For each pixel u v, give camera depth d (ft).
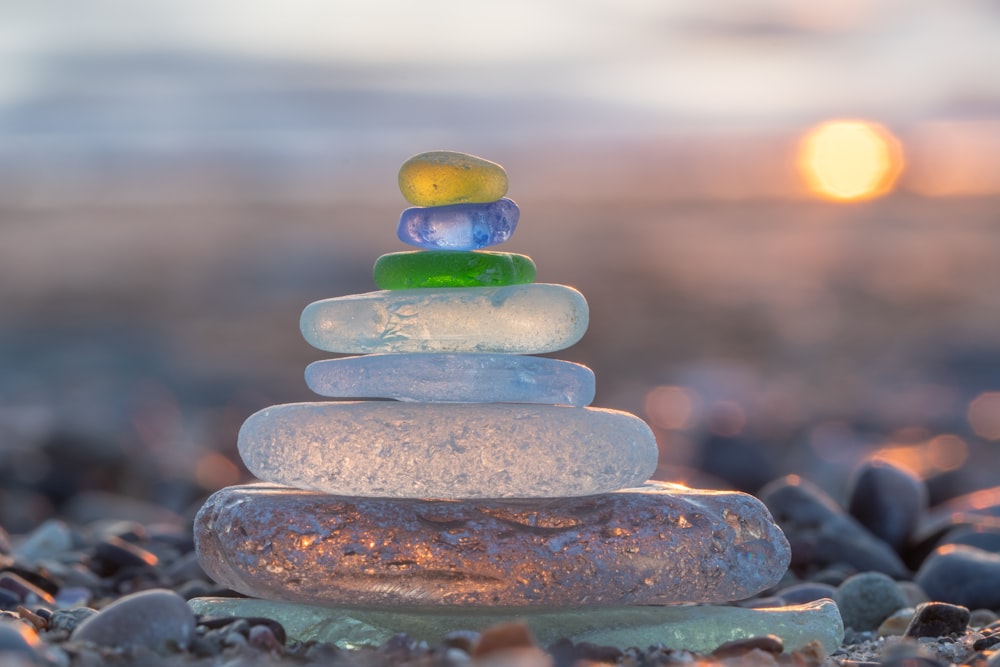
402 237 0.77
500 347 0.75
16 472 1.97
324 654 0.70
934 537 1.04
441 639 0.73
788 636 0.75
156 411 3.12
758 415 2.99
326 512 0.73
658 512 0.74
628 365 3.93
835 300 5.44
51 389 3.59
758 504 0.76
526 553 0.72
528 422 0.73
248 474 2.05
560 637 0.74
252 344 4.50
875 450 2.42
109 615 0.69
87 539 1.08
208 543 0.76
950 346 4.34
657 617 0.75
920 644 0.77
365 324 0.75
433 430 0.73
